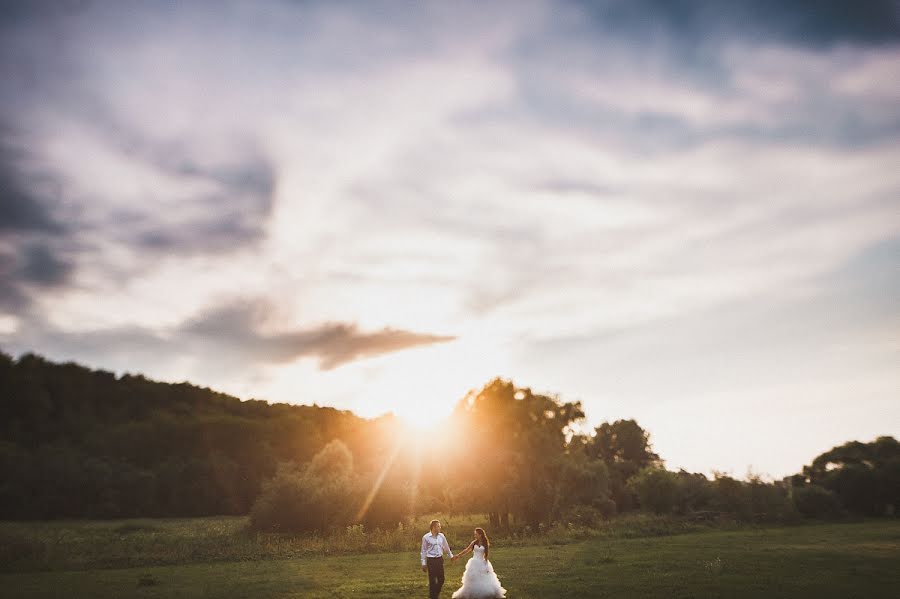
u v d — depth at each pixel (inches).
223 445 6092.5
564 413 2352.4
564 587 839.1
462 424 2278.5
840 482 2812.5
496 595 722.2
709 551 1300.4
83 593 898.1
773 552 1256.2
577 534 1834.4
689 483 2576.3
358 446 5128.0
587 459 2455.7
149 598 839.1
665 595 769.6
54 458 4527.6
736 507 2388.0
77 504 4060.0
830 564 1051.9
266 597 818.2
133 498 4180.6
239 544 1583.4
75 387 7514.8
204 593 869.8
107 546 1504.7
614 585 851.4
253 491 4547.2
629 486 2886.3
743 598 744.3
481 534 745.6
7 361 6983.3
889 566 1024.2
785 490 2472.9
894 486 2674.7
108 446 6077.8
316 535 1996.8
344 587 884.0
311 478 2294.5
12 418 6501.0
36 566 1250.6
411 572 1062.4
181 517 4185.5
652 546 1464.1
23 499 3951.8
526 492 2100.1
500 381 2342.5
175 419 6747.1
